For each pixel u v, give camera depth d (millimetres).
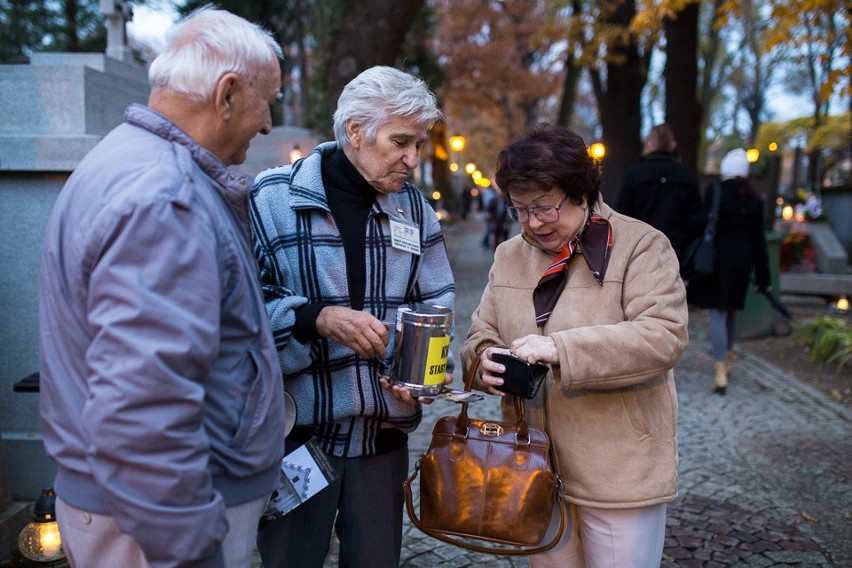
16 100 3412
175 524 1258
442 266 2299
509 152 1898
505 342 2104
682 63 10750
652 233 1975
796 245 10586
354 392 2033
